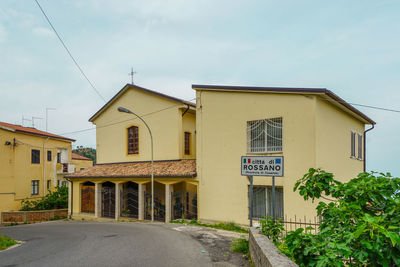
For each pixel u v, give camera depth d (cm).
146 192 1742
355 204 444
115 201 1817
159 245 861
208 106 1448
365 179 483
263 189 1237
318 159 1114
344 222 444
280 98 1207
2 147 2422
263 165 708
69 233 1284
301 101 1149
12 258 806
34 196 2673
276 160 693
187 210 1622
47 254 832
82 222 1823
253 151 1282
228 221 1326
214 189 1389
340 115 1363
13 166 2478
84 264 686
